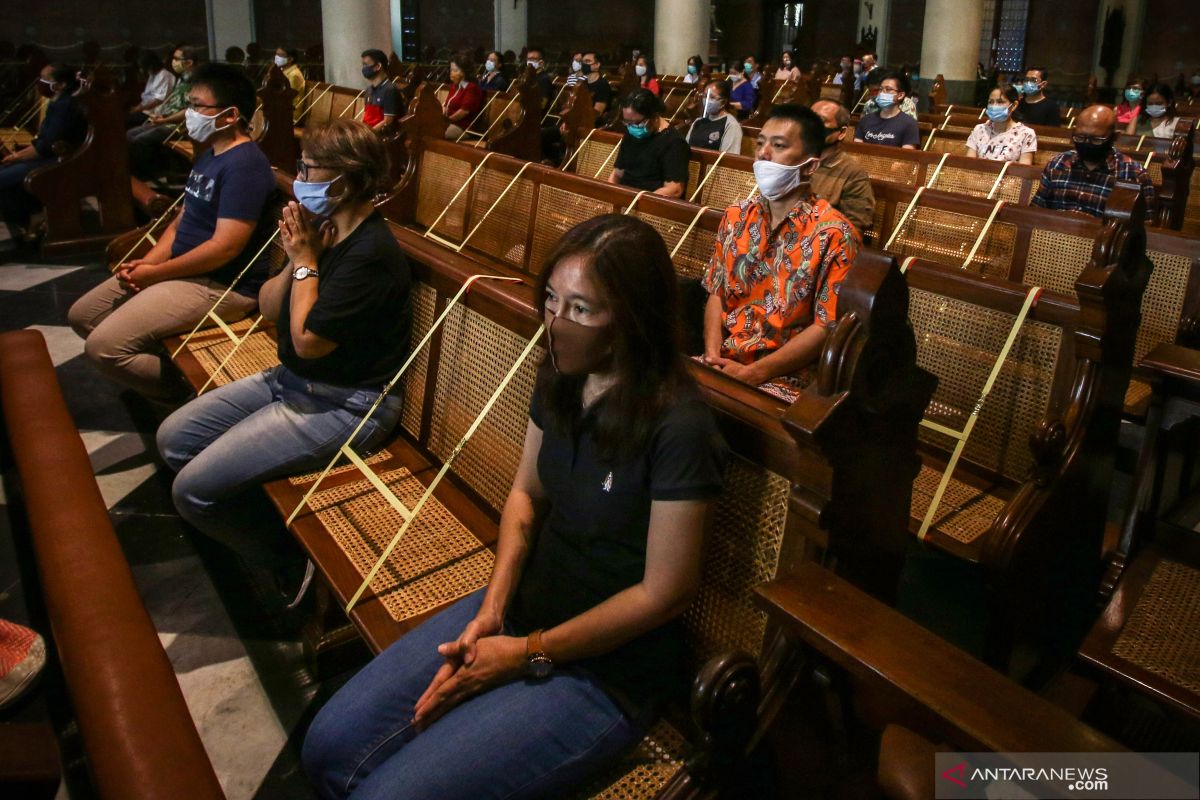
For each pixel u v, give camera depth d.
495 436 2.49
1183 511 2.41
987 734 1.07
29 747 1.29
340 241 2.67
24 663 1.86
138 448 3.86
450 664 1.69
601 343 1.57
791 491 1.57
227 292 3.78
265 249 3.87
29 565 2.19
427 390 2.84
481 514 2.51
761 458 1.69
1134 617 1.91
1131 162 4.35
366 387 2.78
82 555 1.51
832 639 1.26
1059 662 2.60
